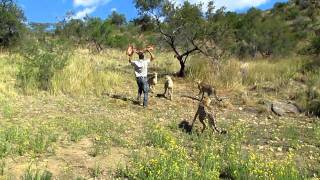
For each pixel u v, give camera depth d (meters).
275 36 32.41
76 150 9.27
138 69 14.01
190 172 7.97
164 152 9.09
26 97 13.88
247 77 18.47
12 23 25.97
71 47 19.62
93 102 14.02
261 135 11.40
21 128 10.22
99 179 7.86
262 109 14.21
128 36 38.62
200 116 11.22
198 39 20.94
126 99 14.70
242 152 9.73
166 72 20.75
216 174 7.96
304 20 38.59
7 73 16.59
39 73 15.20
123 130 11.00
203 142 10.29
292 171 8.12
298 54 26.81
